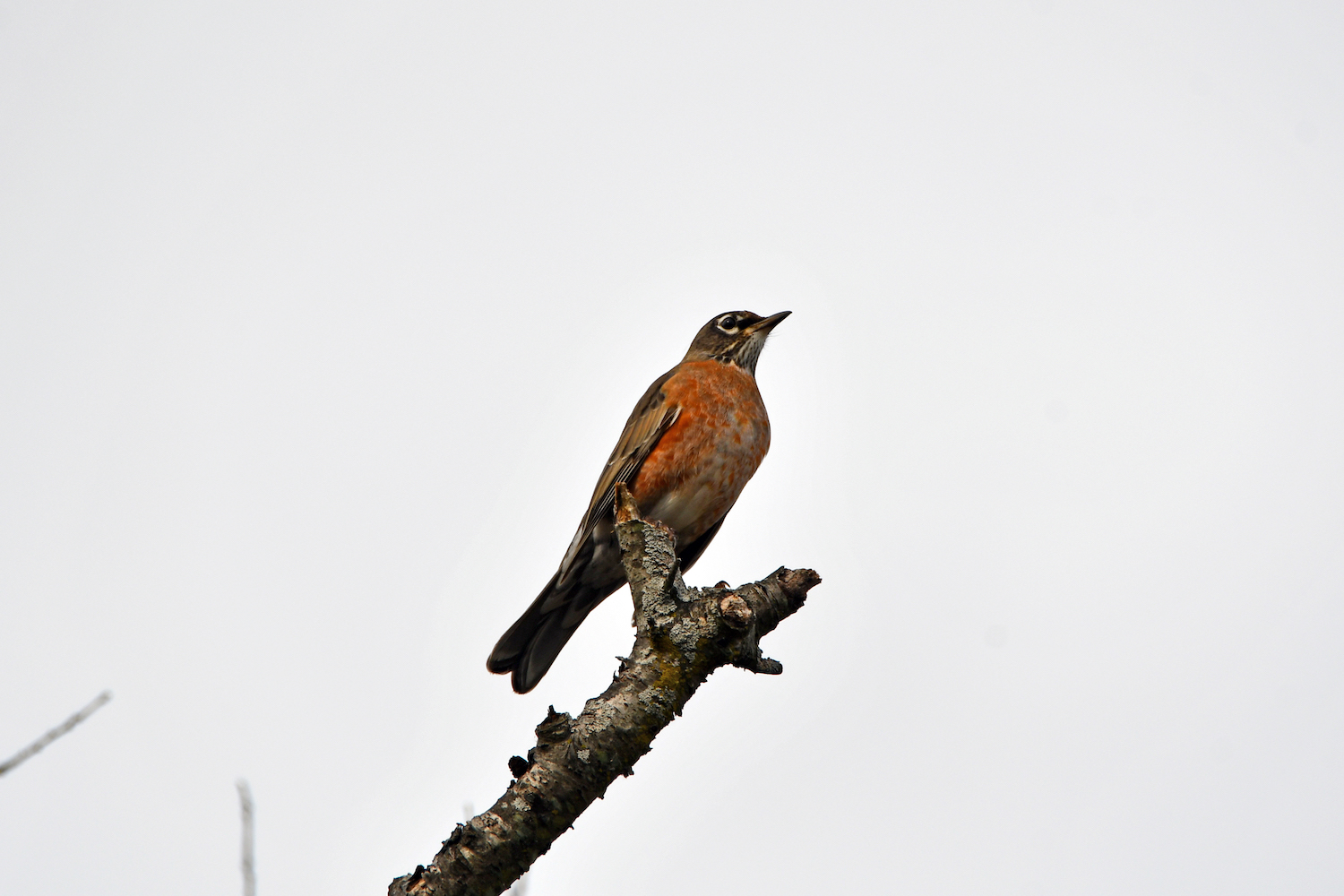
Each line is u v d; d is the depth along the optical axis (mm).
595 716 6863
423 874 6184
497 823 6301
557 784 6504
